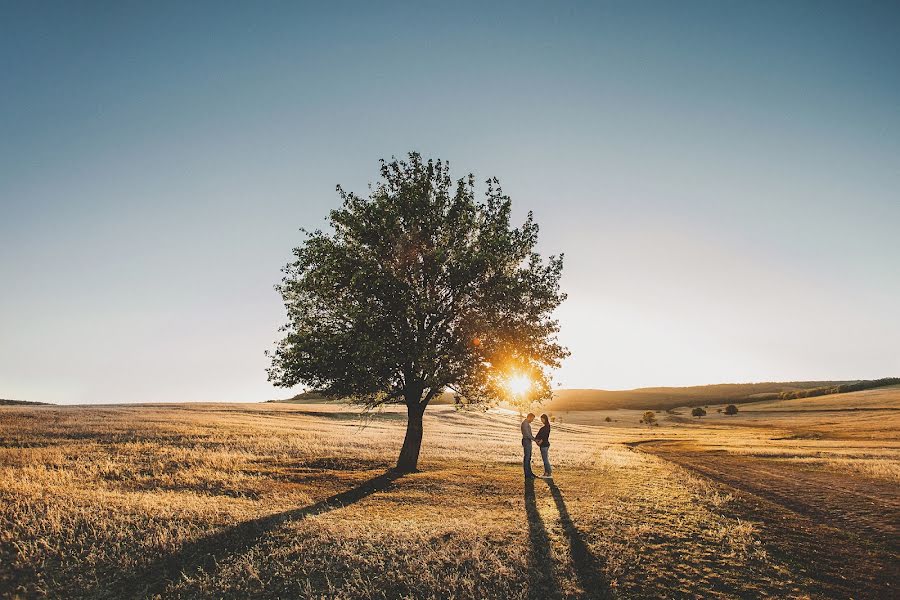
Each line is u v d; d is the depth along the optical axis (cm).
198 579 1036
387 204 2273
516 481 2042
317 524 1299
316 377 2191
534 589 971
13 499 1445
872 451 3822
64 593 1002
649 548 1159
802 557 1127
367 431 4519
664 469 2634
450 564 1072
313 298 2317
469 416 8444
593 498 1698
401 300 2078
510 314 2352
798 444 5009
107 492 1609
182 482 1892
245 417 5319
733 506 1622
